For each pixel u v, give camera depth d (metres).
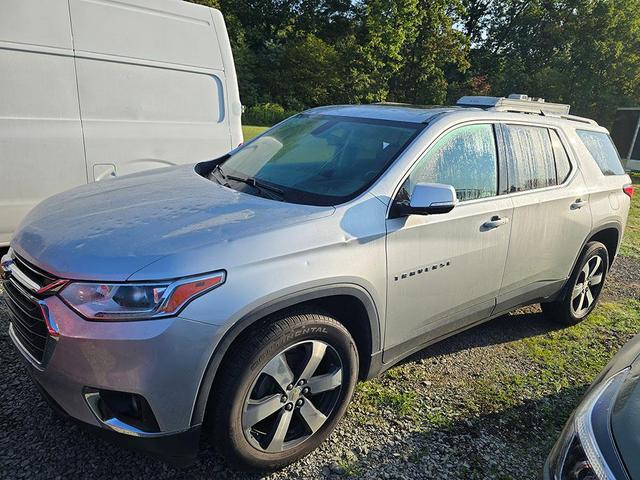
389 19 37.88
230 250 2.10
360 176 2.80
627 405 1.79
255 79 42.59
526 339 4.17
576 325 4.53
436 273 2.92
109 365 1.92
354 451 2.65
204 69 5.39
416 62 41.34
